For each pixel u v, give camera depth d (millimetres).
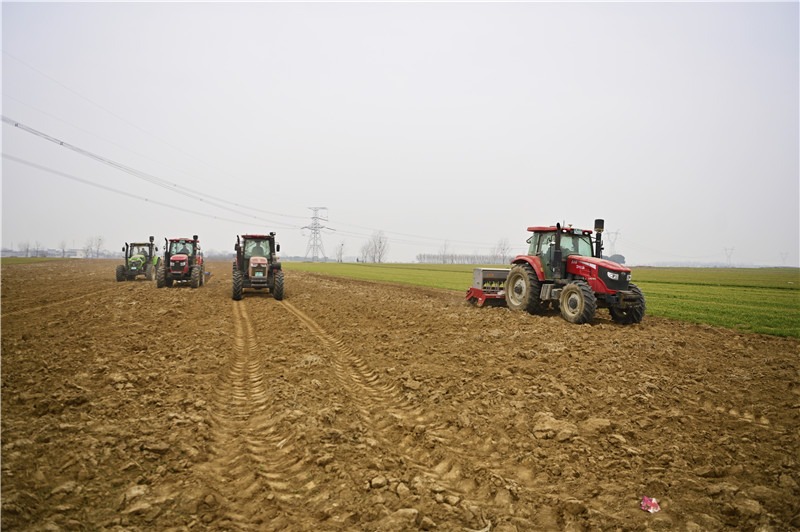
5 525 3193
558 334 10734
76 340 9125
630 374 7414
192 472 4273
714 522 3646
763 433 5285
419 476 4371
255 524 3568
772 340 11312
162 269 22031
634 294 12656
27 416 5281
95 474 4086
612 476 4426
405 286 30125
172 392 6473
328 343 10391
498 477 4379
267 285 18516
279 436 5254
